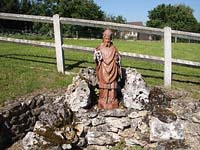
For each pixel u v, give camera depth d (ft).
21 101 10.36
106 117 10.39
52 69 12.89
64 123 10.11
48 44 12.82
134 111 10.39
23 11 68.13
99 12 75.72
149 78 12.68
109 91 10.55
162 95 10.88
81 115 10.48
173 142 9.99
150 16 102.42
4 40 13.32
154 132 10.02
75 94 10.56
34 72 12.40
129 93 10.55
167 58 11.78
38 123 9.94
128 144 10.25
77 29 54.29
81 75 10.99
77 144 9.98
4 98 10.43
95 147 10.39
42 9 73.72
